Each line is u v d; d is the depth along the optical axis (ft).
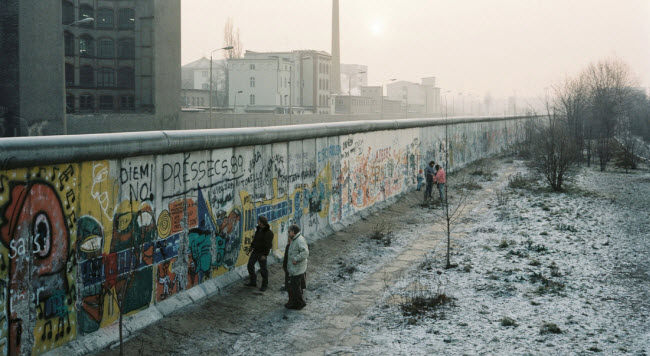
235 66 361.10
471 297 38.01
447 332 31.78
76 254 28.07
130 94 216.54
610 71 203.31
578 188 89.51
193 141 36.14
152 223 33.30
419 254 51.24
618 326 31.30
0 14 148.25
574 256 47.50
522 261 46.60
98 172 29.32
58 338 26.99
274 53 400.67
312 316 35.47
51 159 26.11
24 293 25.18
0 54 148.66
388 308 36.73
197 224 37.47
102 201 29.63
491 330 31.71
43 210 26.13
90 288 28.91
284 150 49.42
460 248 52.75
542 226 60.49
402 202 80.69
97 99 214.69
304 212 53.83
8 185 24.35
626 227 58.65
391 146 81.76
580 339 29.63
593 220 62.85
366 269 46.44
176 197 35.37
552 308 34.86
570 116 159.02
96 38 213.05
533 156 139.44
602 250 49.14
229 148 40.88
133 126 198.70
